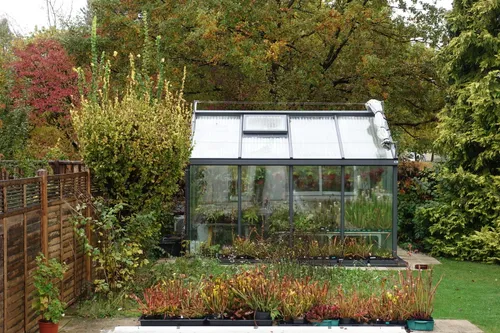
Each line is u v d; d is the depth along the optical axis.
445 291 9.47
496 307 8.43
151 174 9.38
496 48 12.86
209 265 9.81
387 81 18.16
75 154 16.22
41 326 6.63
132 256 9.23
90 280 9.16
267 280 7.34
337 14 17.12
